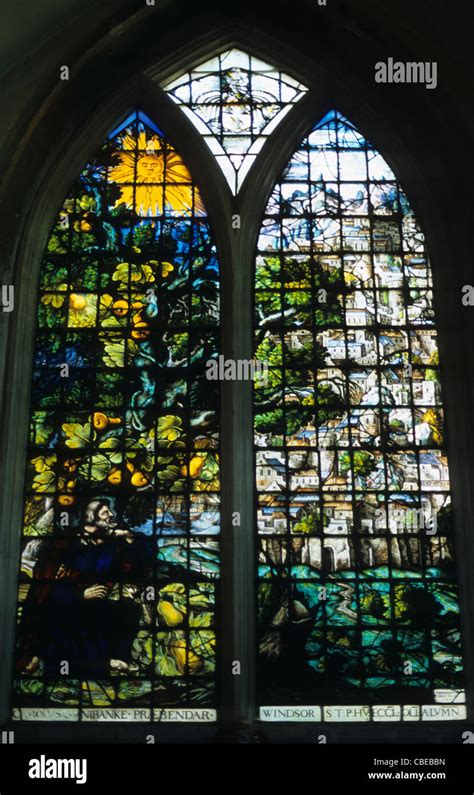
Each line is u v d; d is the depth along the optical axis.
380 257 12.25
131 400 11.68
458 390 11.55
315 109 12.73
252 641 10.77
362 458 11.44
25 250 11.93
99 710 10.57
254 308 12.03
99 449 11.48
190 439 11.51
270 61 13.04
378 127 12.64
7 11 11.02
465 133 11.71
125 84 12.65
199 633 10.83
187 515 11.23
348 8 12.07
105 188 12.55
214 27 12.79
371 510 11.26
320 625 10.87
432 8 11.29
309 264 12.20
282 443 11.49
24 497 11.28
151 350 11.88
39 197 12.20
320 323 11.96
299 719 10.51
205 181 12.49
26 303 11.83
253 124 12.80
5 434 11.17
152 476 11.39
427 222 12.25
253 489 11.30
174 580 11.02
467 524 11.06
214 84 12.96
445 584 11.02
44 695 10.63
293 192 12.54
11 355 11.50
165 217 12.43
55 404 11.64
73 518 11.23
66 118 12.20
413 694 10.62
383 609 10.93
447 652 10.77
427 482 11.35
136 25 12.28
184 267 12.20
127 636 10.84
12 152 11.58
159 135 12.79
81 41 11.83
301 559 11.09
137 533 11.19
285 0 12.47
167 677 10.69
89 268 12.21
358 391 11.69
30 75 11.55
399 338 11.91
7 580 10.84
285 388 11.69
